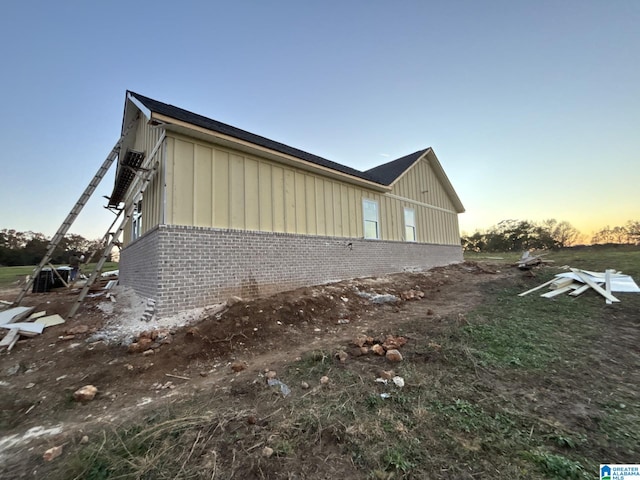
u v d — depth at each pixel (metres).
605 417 2.42
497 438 2.17
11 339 4.72
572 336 4.53
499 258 21.77
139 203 8.46
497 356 3.80
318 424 2.39
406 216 13.80
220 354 4.29
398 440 2.17
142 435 2.36
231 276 6.76
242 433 2.33
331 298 7.02
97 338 4.86
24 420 2.77
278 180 8.23
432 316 5.95
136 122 9.54
